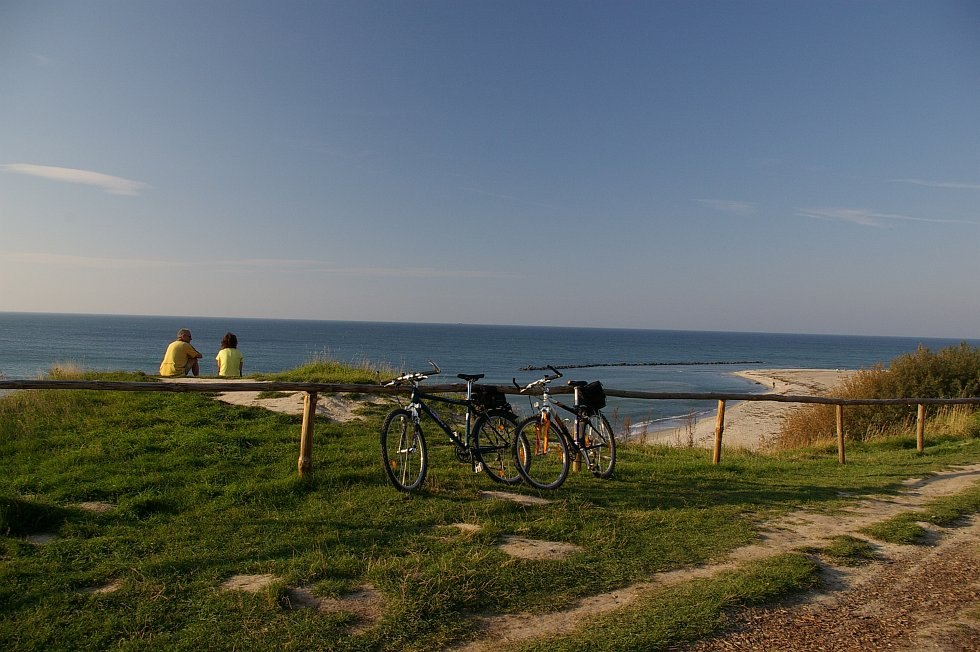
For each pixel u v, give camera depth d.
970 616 4.45
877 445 13.44
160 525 5.57
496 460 7.68
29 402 10.09
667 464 9.29
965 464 10.57
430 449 9.11
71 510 5.81
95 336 134.38
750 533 6.09
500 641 3.92
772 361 116.88
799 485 8.41
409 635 3.90
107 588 4.38
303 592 4.38
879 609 4.54
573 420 8.23
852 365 108.06
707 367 94.94
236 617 4.00
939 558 5.66
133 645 3.66
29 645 3.63
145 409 10.25
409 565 4.83
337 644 3.74
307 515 5.96
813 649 3.94
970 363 17.80
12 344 98.00
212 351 91.69
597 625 4.11
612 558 5.28
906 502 7.73
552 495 7.10
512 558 5.05
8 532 5.18
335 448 8.76
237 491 6.50
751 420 29.09
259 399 11.78
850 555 5.60
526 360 92.75
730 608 4.41
